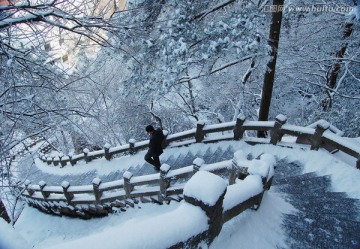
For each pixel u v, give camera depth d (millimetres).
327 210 4898
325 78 14633
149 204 6918
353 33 13594
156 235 2467
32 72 5297
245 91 14016
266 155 5379
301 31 13625
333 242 4098
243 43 8672
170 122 17469
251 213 4449
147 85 10055
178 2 9023
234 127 8406
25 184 10047
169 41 9086
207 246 3270
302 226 4445
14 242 1962
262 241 3975
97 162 12000
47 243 8047
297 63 14273
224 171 5758
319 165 6453
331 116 13961
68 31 5492
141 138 18125
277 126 7504
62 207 9195
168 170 6520
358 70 15656
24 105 5598
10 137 5832
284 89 14898
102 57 9586
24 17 4496
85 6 4965
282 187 5820
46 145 20328
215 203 2996
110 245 2205
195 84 15438
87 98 14219
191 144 9328
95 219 8344
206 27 9375
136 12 6820
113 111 15992
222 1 9727
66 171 13086
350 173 5934
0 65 4996
